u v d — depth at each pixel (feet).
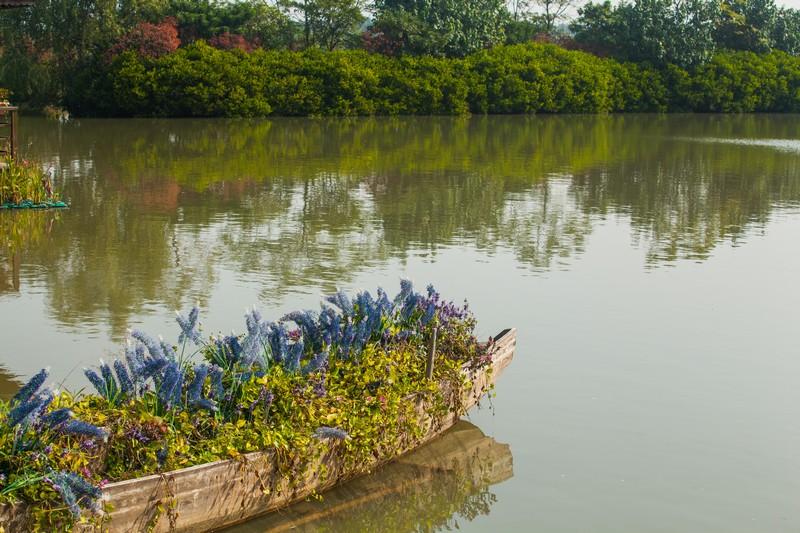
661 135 156.15
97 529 21.88
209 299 44.68
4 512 20.85
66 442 22.76
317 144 122.83
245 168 95.45
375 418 27.58
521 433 31.78
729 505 27.35
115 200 72.90
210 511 24.04
